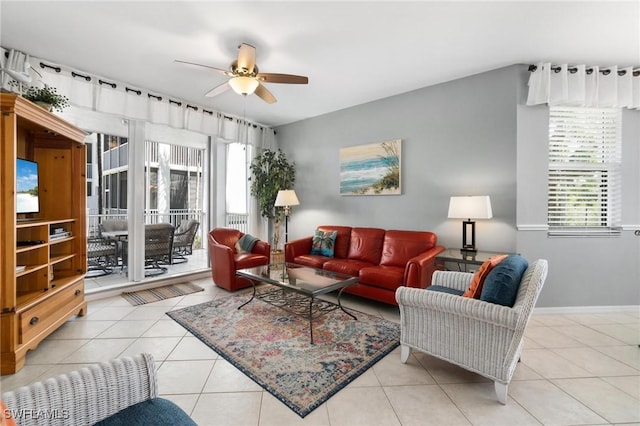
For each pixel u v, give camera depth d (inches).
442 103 138.2
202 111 168.1
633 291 123.2
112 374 39.7
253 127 199.9
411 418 60.4
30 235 93.5
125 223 184.1
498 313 63.9
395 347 90.3
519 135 119.9
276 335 96.7
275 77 103.0
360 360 82.0
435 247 130.2
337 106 171.0
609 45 105.0
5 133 76.4
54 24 92.3
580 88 117.2
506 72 121.6
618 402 66.0
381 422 59.1
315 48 107.1
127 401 40.3
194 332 98.4
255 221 211.2
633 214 123.0
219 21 91.0
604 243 122.4
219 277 148.3
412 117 147.6
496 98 124.0
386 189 156.1
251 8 84.9
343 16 88.5
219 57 113.8
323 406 63.6
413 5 83.6
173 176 232.5
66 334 96.9
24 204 90.3
